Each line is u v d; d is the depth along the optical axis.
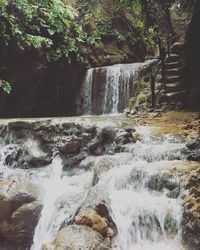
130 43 12.07
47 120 6.78
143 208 4.38
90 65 10.81
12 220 4.90
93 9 11.80
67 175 6.00
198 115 7.55
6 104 9.30
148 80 9.27
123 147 5.97
